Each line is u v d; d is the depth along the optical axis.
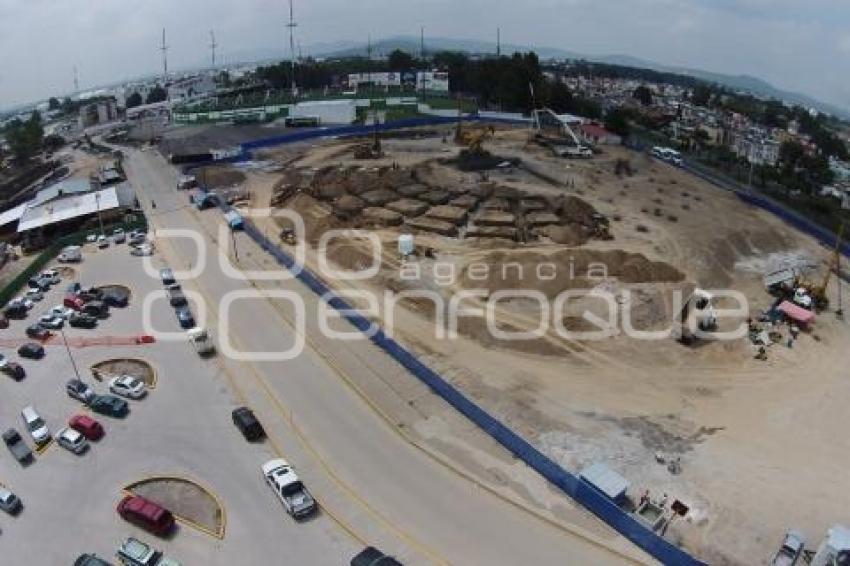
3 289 70.81
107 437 45.53
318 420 46.66
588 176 105.75
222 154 122.44
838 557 33.91
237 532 37.16
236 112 164.75
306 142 137.75
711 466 42.91
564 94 161.25
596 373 53.25
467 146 124.44
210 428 46.09
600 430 46.16
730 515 38.66
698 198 101.62
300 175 107.75
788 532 37.59
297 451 43.47
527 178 102.56
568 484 39.47
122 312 63.88
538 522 37.50
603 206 92.38
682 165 122.44
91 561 34.22
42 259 77.19
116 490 40.69
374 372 52.47
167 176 114.19
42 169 133.62
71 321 60.94
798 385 53.75
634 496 39.72
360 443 44.19
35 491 40.88
